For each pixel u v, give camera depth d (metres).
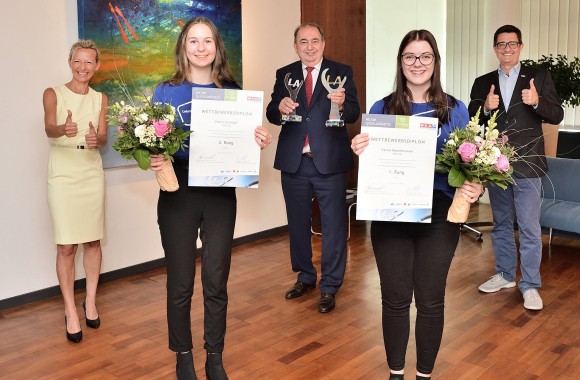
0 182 3.99
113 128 4.52
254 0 5.56
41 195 4.20
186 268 2.70
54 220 3.45
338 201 3.93
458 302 4.04
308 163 3.92
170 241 2.69
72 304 3.48
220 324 2.80
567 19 7.65
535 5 7.88
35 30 4.07
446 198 2.54
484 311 3.87
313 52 3.80
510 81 3.93
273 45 5.81
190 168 2.60
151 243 4.95
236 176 2.64
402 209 2.43
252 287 4.42
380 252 2.56
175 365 3.14
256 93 2.62
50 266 4.29
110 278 4.64
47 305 4.12
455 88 7.84
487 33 7.30
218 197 2.72
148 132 2.42
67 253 3.47
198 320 3.77
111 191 4.62
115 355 3.27
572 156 6.92
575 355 3.20
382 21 7.44
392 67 7.60
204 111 2.58
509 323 3.65
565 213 5.02
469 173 2.30
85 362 3.19
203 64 2.66
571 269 4.75
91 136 3.42
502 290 4.26
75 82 3.54
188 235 2.69
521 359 3.16
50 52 4.16
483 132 2.95
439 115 2.50
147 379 2.98
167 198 2.69
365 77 6.92
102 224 3.65
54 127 3.37
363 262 5.00
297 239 4.14
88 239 3.53
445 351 3.27
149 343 3.43
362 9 6.77
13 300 4.08
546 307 3.92
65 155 3.49
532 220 3.94
